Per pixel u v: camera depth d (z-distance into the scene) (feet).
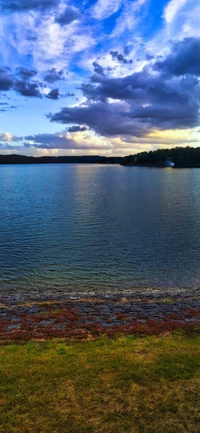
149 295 47.78
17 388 17.08
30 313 35.86
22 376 18.29
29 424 14.37
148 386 17.43
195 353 21.49
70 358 20.68
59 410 15.35
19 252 71.87
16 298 45.68
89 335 25.67
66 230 92.94
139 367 19.40
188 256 69.77
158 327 27.71
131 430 14.10
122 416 14.97
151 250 73.97
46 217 113.19
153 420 14.75
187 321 30.76
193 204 143.84
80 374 18.57
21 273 59.06
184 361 20.26
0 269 61.11
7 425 14.26
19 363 19.90
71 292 49.67
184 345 22.98
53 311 36.76
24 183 289.74
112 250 73.92
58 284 53.72
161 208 132.77
